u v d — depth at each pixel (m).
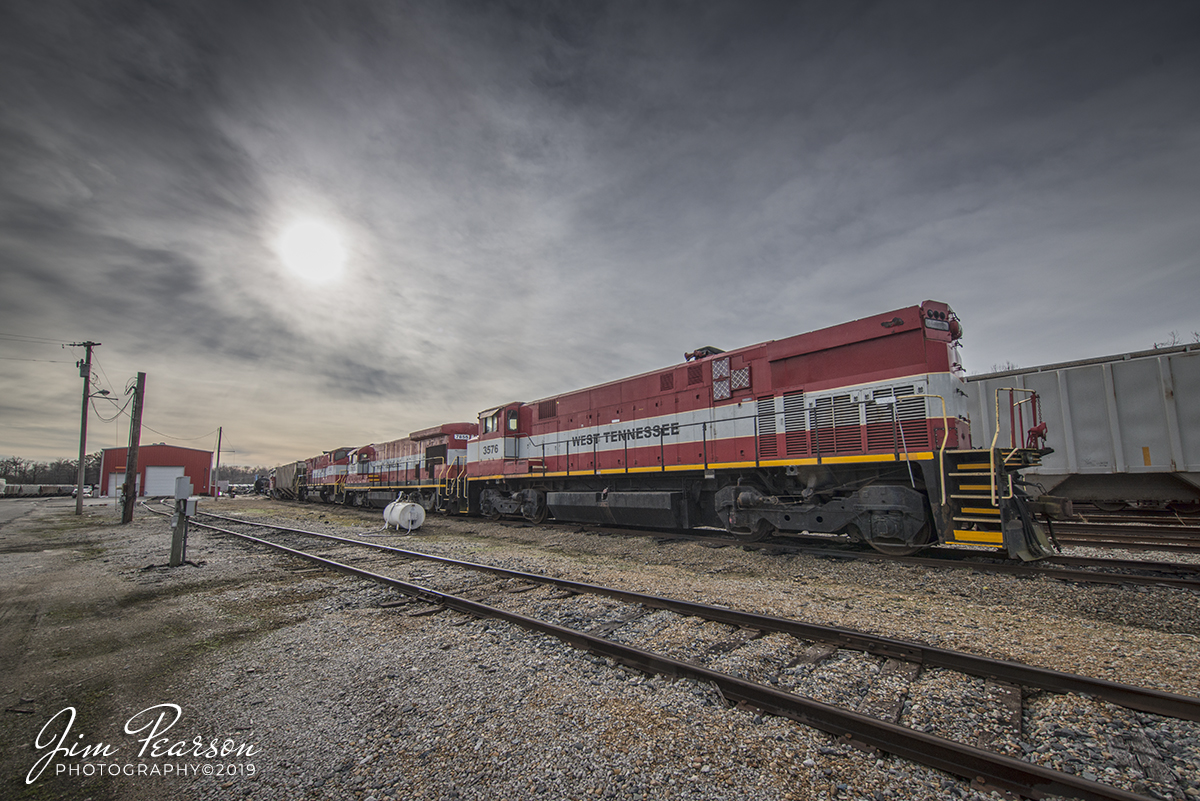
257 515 27.02
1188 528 11.51
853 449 9.42
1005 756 2.99
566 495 15.29
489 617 6.39
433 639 5.71
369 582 8.69
